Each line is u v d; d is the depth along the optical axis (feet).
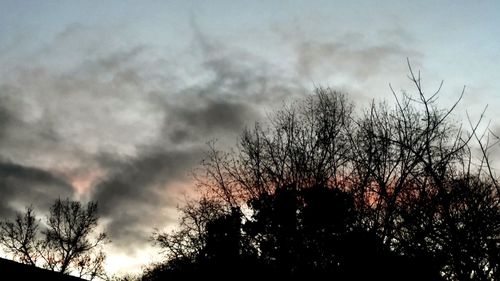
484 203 15.12
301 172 58.08
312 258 48.44
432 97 18.93
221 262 65.67
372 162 24.43
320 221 44.60
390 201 20.20
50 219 121.60
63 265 118.21
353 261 27.12
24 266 36.94
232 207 68.64
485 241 14.69
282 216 58.03
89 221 124.77
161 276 77.41
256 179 65.92
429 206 16.87
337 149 50.70
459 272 15.10
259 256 63.00
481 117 16.78
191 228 72.38
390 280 20.86
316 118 59.72
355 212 28.96
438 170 17.52
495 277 14.40
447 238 15.78
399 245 20.10
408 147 17.79
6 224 115.14
